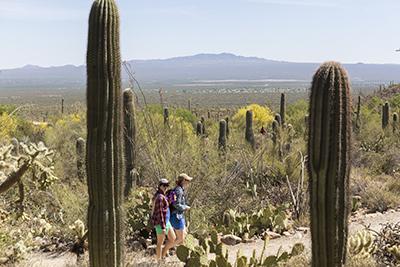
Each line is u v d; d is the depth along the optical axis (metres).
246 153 14.85
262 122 26.50
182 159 11.59
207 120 34.53
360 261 7.33
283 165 14.30
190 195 11.14
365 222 11.93
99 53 5.22
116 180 5.41
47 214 11.05
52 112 52.22
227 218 11.27
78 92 157.38
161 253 8.34
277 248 10.05
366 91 107.31
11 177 5.01
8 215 6.04
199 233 10.51
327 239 4.96
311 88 5.01
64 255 8.96
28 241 8.67
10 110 26.06
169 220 8.44
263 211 11.43
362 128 24.42
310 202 5.07
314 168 4.97
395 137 23.52
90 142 5.31
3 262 7.47
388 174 18.66
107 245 5.37
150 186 12.90
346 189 5.01
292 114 32.19
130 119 12.60
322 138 4.89
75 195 11.51
